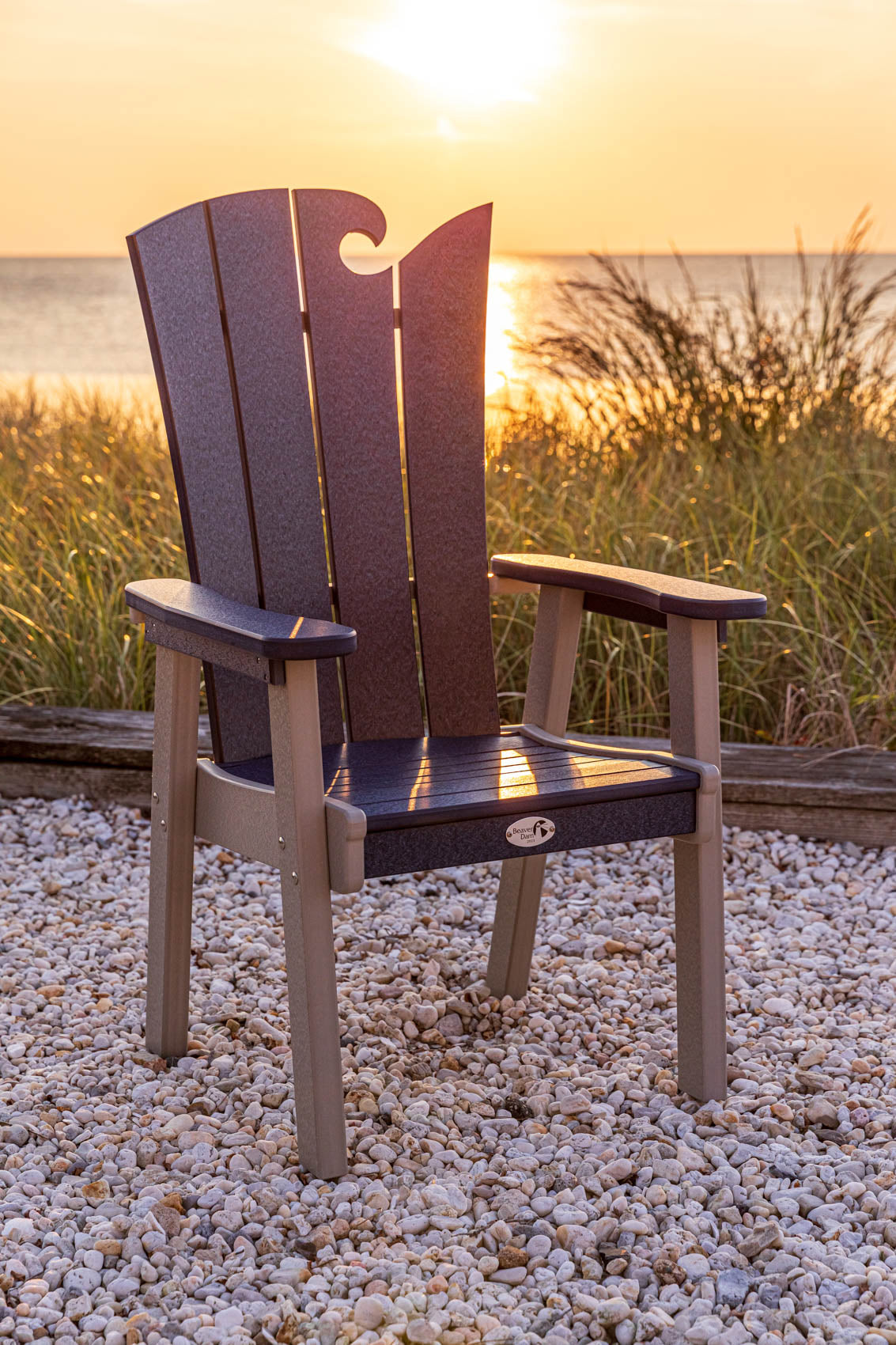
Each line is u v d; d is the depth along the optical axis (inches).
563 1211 61.8
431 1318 54.4
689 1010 73.4
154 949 77.9
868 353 194.4
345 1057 78.4
